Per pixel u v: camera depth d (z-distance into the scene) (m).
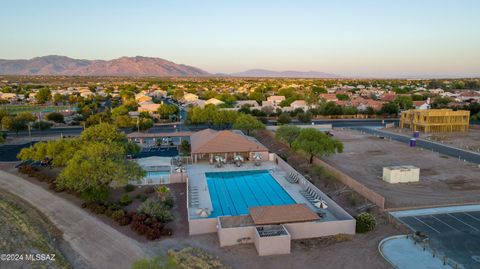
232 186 45.22
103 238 31.92
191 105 136.12
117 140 59.19
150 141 75.12
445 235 31.23
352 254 28.36
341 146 54.91
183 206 38.69
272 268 26.44
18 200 42.28
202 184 45.84
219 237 30.47
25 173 51.84
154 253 28.78
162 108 108.81
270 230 30.06
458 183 46.00
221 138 57.62
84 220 35.81
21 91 194.00
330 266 26.61
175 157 58.44
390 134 85.56
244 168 52.88
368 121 110.25
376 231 32.69
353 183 43.19
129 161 45.47
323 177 48.72
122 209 37.34
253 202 39.94
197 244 30.20
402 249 29.00
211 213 36.72
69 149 48.38
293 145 56.69
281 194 42.34
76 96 158.25
